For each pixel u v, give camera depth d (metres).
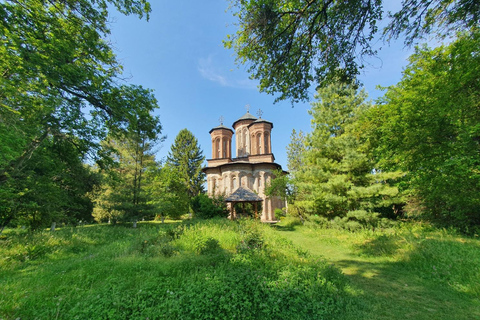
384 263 7.93
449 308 4.64
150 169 19.55
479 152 8.22
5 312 3.92
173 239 9.85
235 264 6.09
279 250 8.18
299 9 5.42
